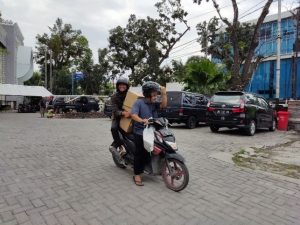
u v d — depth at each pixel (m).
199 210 4.37
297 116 15.54
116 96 6.04
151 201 4.63
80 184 5.33
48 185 5.23
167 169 5.33
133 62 45.22
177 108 14.49
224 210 4.41
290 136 12.87
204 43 37.31
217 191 5.20
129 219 4.00
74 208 4.29
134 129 5.46
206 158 7.75
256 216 4.25
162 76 43.19
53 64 61.94
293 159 7.93
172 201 4.66
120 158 6.11
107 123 17.44
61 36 61.34
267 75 36.28
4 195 4.71
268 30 35.88
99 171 6.20
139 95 5.59
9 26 37.59
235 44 18.97
